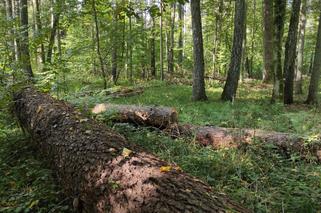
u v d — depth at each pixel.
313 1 24.22
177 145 6.47
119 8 9.42
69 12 11.31
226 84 14.93
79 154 4.34
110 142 4.43
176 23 32.03
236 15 14.64
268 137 6.78
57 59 9.23
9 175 5.32
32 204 4.18
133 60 25.89
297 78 19.02
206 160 5.71
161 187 3.35
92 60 17.98
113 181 3.65
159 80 23.50
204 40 30.56
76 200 4.11
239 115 10.06
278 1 14.47
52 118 5.57
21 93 7.45
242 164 5.64
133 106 7.97
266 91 18.55
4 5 20.25
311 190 4.62
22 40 9.23
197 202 3.18
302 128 8.44
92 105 7.77
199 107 12.33
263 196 4.53
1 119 7.94
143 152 4.27
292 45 14.63
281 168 5.79
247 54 33.69
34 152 6.21
